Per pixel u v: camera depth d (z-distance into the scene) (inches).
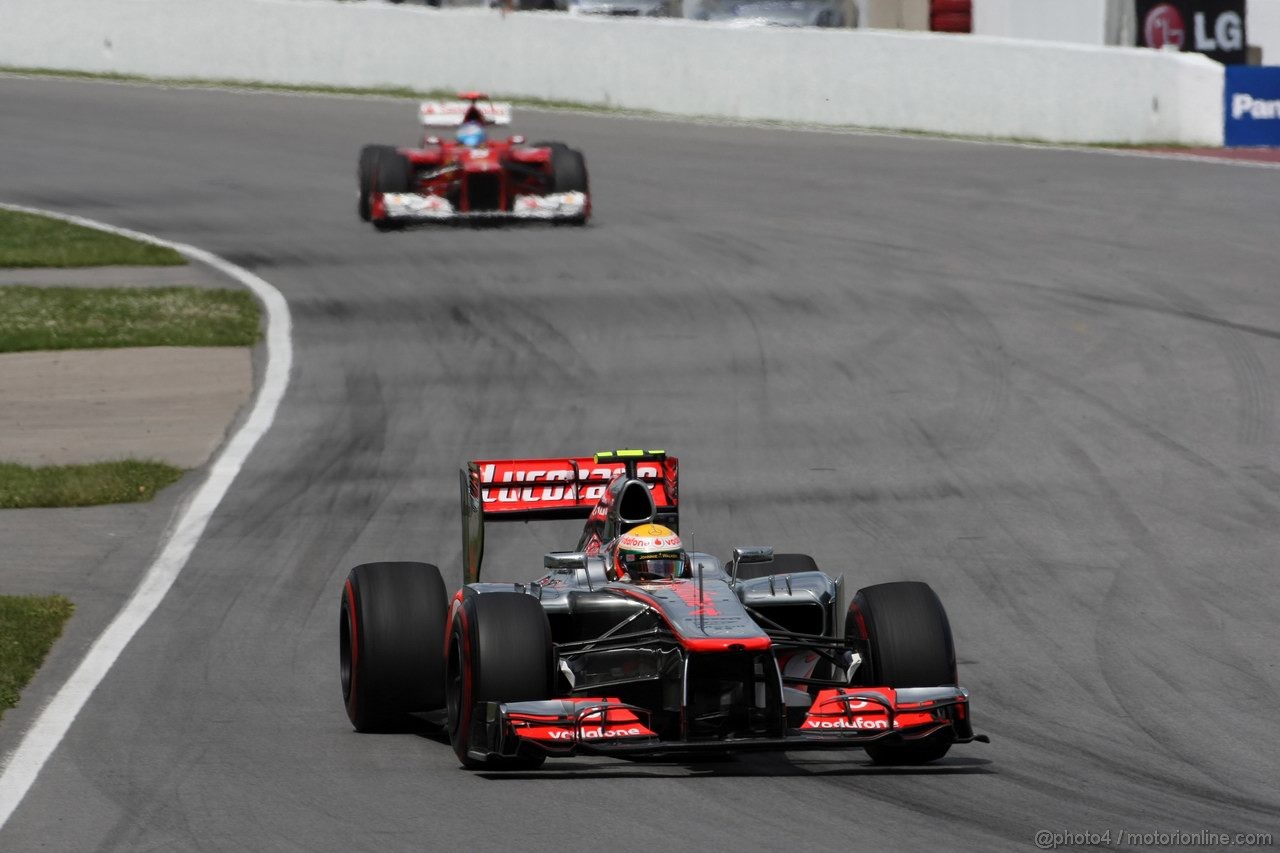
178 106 5546.3
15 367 2667.3
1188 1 5324.8
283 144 4948.3
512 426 2282.2
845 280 3171.8
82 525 1856.5
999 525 1831.9
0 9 6166.3
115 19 6072.8
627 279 3230.8
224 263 3511.3
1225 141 4643.2
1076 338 2694.4
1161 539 1766.7
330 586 1636.3
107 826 1021.2
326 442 2210.9
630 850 946.1
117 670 1381.6
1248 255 3243.1
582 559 1198.3
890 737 1059.9
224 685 1346.0
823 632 1197.7
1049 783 1082.1
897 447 2162.9
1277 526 1803.6
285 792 1079.0
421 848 960.3
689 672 1058.7
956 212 3796.8
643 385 2497.5
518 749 1040.8
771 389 2464.3
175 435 2253.9
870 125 5118.1
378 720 1212.5
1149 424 2229.3
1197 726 1214.3
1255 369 2472.9
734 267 3309.5
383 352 2731.3
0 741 1201.4
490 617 1083.3
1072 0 5526.6
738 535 1812.3
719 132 5039.4
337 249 3607.3
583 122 5236.2
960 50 4933.6
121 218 4033.0
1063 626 1488.7
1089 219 3654.0
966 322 2827.3
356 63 5841.5
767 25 5506.9
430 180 3828.7
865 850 944.3
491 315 2974.9
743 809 1021.8
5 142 5007.4
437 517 1878.7
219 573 1678.2
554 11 6058.1
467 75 5738.2
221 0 5940.0
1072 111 4788.4
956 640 1455.5
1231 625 1482.5
